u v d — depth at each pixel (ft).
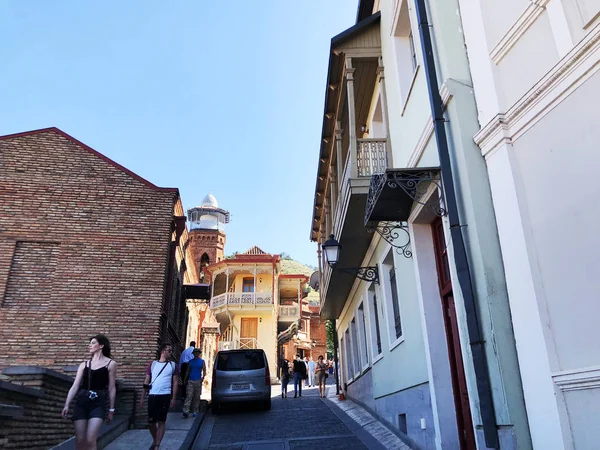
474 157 17.81
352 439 30.91
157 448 25.58
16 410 19.03
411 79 27.71
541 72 15.39
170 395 26.61
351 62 32.32
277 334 124.16
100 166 43.93
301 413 44.65
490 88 17.48
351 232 34.81
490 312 15.83
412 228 25.13
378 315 37.24
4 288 38.58
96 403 19.24
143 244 41.91
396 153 28.48
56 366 36.91
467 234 17.35
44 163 43.09
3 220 40.52
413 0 24.63
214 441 32.71
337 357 71.41
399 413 29.71
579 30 13.91
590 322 12.86
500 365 15.26
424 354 24.03
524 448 14.39
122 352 38.22
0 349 36.94
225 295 120.06
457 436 21.70
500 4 17.48
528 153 15.56
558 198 14.21
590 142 13.17
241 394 46.85
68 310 38.91
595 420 12.48
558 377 13.53
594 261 12.83
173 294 49.80
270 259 125.39
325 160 48.96
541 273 14.65
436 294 23.99
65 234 41.09
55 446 24.49
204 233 160.97
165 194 44.01
